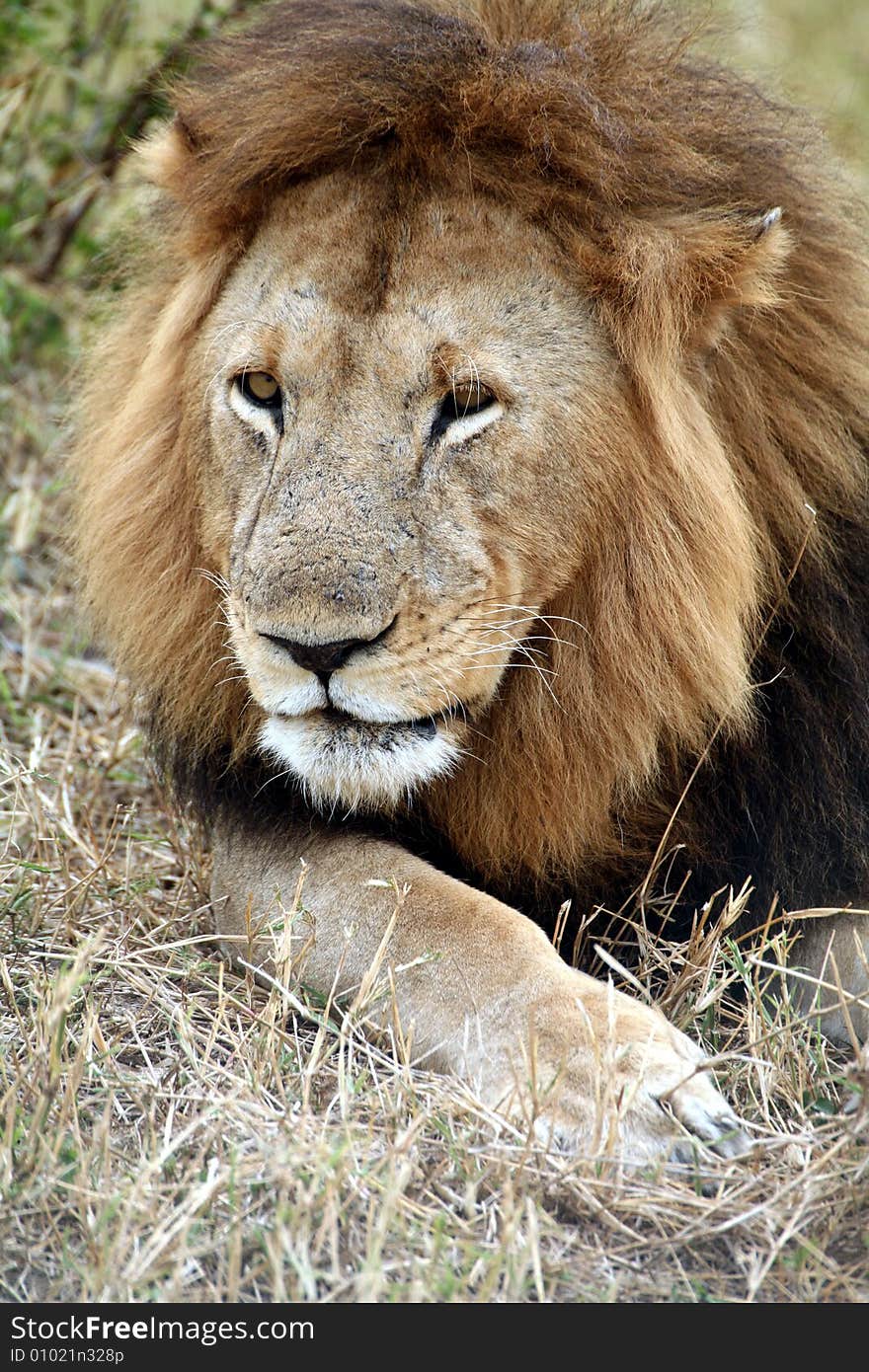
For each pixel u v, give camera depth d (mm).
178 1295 5121
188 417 7238
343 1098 5977
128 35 13391
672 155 7000
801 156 7770
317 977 6867
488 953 6477
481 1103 5910
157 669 7598
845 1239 5648
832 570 7449
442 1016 6414
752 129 7523
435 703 6566
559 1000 6223
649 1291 5359
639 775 7102
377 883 6758
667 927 7375
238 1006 6848
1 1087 6121
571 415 6688
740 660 6949
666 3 8008
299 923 6984
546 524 6742
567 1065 5992
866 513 7609
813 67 16359
